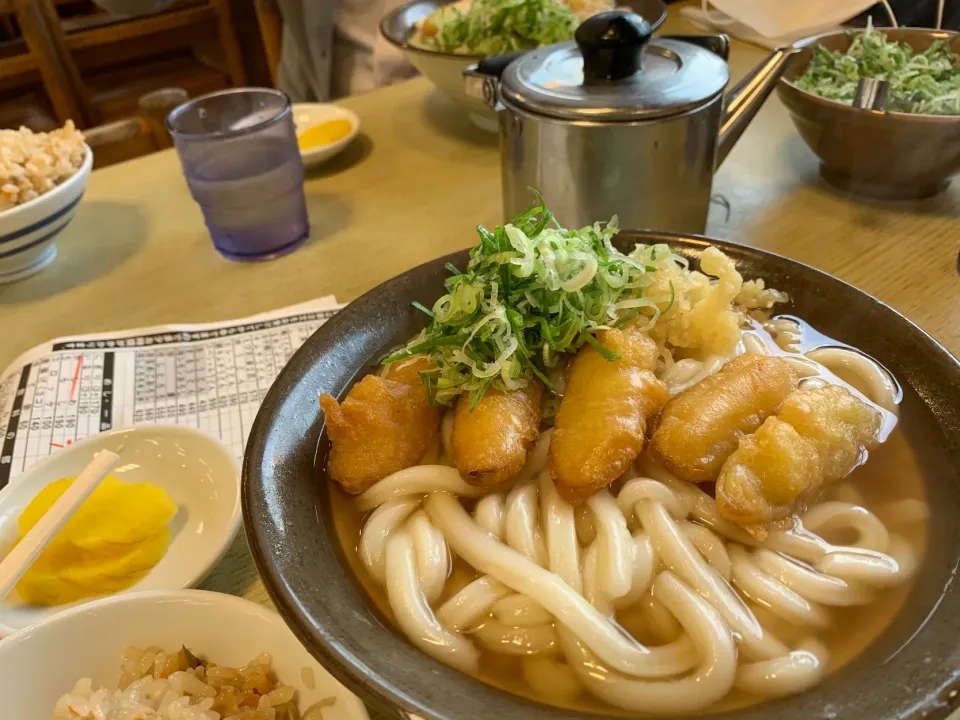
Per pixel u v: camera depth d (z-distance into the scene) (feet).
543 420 0.97
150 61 3.82
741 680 0.71
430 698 0.61
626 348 0.94
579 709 0.67
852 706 0.58
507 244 0.98
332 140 1.90
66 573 0.91
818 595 0.76
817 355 0.95
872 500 0.84
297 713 0.77
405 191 1.76
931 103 1.48
